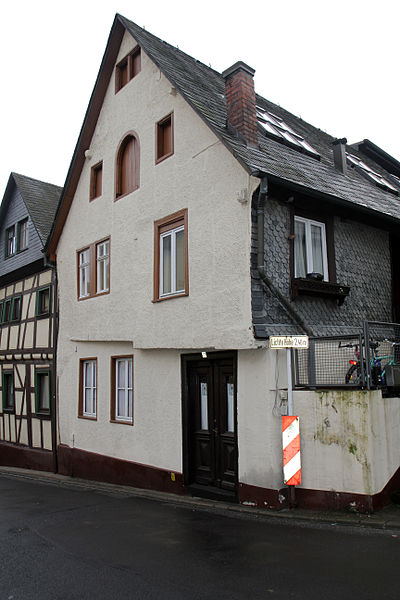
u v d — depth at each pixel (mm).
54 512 8742
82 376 13773
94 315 12805
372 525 6520
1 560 5867
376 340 8023
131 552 6000
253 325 7926
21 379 17266
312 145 13758
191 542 6316
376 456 7031
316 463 7398
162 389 10531
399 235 11711
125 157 12289
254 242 8258
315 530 6512
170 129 10742
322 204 9398
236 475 8484
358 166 14773
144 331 10508
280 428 7895
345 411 7168
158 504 9117
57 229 14891
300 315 8852
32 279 17172
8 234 19281
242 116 9602
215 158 9070
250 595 4547
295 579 4871
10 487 12516
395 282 11430
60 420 14609
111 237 12234
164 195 10375
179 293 9719
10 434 17734
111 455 12078
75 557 5887
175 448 10055
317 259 9766
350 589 4570
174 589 4770
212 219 8969
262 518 7367
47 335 15742
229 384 9086
